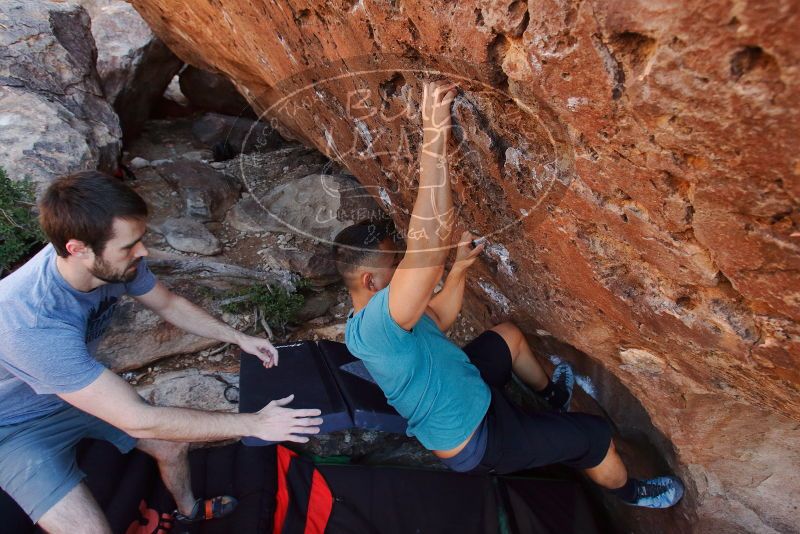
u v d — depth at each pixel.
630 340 1.91
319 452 2.93
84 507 2.04
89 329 2.06
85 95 4.67
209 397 3.12
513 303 2.55
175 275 3.56
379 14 1.41
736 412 2.03
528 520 2.60
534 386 2.75
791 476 2.09
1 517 2.29
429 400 2.03
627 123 1.07
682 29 0.83
